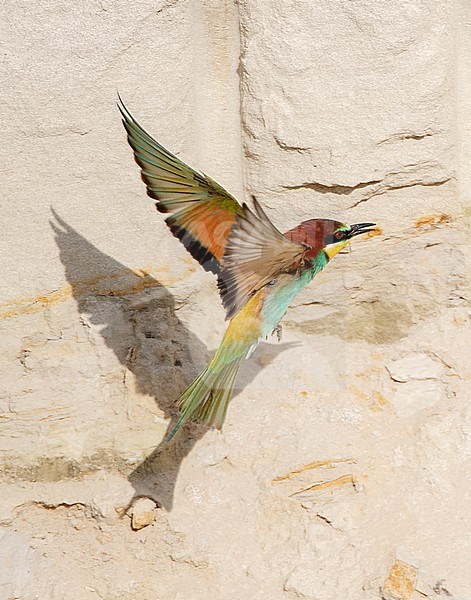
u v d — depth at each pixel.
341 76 11.28
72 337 11.26
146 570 10.56
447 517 10.62
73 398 11.16
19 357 11.16
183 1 11.21
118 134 11.27
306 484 10.87
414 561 10.23
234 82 11.61
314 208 11.61
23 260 11.21
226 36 11.49
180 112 11.38
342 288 11.75
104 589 10.44
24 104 11.09
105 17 11.12
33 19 11.02
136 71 11.25
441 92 11.28
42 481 10.96
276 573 10.45
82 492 10.88
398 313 11.82
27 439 11.02
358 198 11.55
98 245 11.35
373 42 11.20
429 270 11.75
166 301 11.52
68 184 11.26
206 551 10.59
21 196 11.18
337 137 11.36
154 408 11.24
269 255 9.02
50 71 11.09
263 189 11.62
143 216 11.39
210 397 9.72
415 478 10.90
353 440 11.12
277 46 11.27
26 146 11.15
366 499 10.79
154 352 11.41
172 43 11.27
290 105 11.34
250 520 10.79
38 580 10.51
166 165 9.12
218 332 11.69
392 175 11.46
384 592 10.08
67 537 10.77
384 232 11.62
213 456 11.09
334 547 10.49
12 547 10.64
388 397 11.48
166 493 10.93
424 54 11.22
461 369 11.54
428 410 11.37
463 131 11.67
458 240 11.73
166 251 11.48
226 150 11.77
